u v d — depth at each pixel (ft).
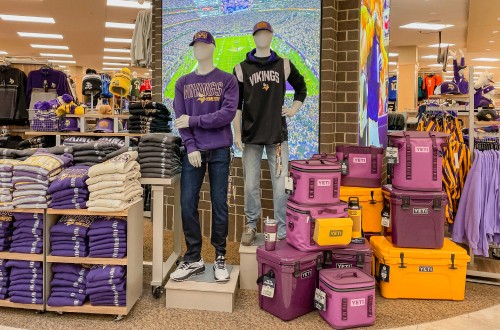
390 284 10.90
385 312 10.07
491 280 12.39
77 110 15.76
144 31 18.74
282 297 9.50
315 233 9.71
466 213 12.58
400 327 9.26
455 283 10.82
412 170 11.13
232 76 10.56
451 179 12.87
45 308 9.66
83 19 36.68
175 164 11.07
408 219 11.02
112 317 9.71
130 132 13.20
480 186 12.26
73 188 9.55
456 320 9.65
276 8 14.80
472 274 12.40
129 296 9.65
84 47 50.34
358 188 12.25
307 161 10.61
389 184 12.98
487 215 12.27
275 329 9.11
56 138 15.78
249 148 11.72
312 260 9.79
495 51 52.90
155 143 10.61
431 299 10.91
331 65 14.25
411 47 49.93
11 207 9.53
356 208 10.62
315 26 14.24
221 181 10.65
